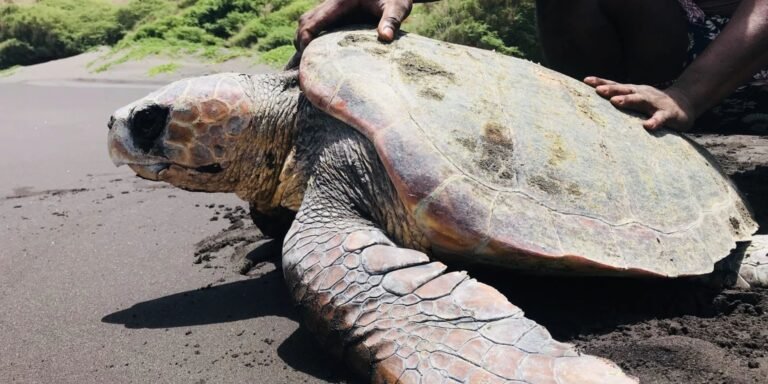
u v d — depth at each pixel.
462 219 0.67
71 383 0.66
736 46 0.95
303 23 0.97
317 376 0.66
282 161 0.89
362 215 0.76
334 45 0.85
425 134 0.71
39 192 1.45
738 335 0.70
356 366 0.62
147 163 0.87
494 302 0.60
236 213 1.25
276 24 4.16
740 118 1.76
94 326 0.78
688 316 0.76
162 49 4.03
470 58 0.87
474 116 0.76
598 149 0.81
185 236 1.13
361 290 0.63
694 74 0.96
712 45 0.97
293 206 0.87
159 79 3.54
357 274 0.64
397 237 0.74
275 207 0.93
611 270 0.71
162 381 0.65
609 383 0.52
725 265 0.84
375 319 0.61
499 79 0.84
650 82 1.29
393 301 0.61
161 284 0.92
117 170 1.65
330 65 0.80
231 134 0.86
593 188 0.75
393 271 0.63
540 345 0.56
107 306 0.84
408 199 0.68
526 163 0.74
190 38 4.20
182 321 0.79
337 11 0.96
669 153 0.88
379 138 0.71
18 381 0.66
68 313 0.82
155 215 1.25
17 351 0.72
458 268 0.74
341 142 0.78
